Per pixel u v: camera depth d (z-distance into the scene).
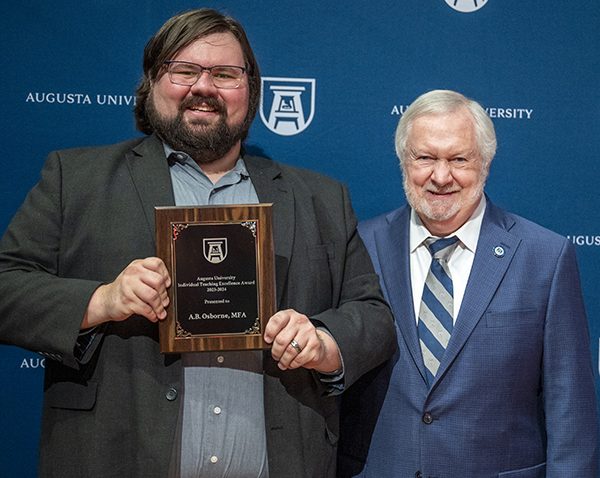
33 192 1.61
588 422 1.75
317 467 1.63
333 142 2.17
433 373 1.75
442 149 1.71
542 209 2.21
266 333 1.47
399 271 1.81
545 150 2.21
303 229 1.68
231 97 1.62
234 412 1.55
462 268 1.80
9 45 2.04
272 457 1.56
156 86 1.64
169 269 1.47
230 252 1.48
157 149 1.65
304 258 1.65
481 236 1.79
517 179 2.20
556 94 2.20
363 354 1.59
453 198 1.74
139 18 2.08
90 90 2.08
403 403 1.75
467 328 1.72
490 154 1.76
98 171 1.60
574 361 1.75
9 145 2.06
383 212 2.19
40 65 2.06
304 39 2.13
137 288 1.41
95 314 1.45
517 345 1.73
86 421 1.52
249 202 1.67
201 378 1.55
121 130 2.10
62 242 1.56
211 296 1.48
